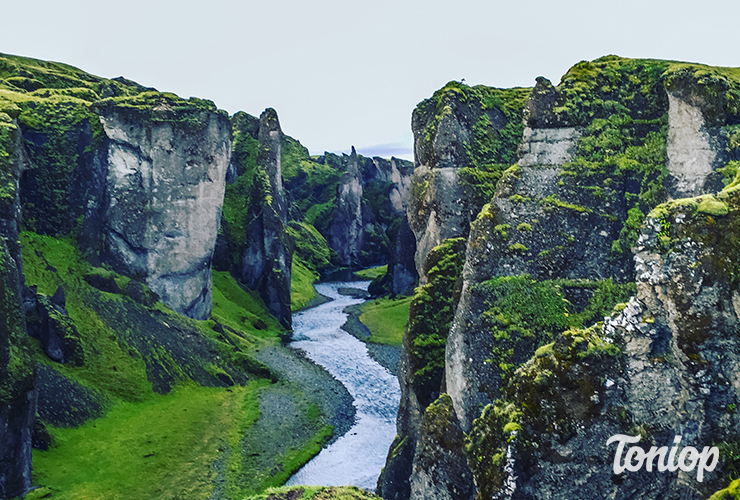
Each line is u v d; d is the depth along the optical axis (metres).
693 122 32.16
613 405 15.73
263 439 50.59
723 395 14.33
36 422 44.69
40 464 41.72
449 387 33.41
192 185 79.69
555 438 16.08
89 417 49.91
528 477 16.27
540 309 31.39
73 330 57.19
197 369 64.88
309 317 111.50
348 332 96.19
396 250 130.12
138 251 75.31
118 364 58.88
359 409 59.94
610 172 33.59
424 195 49.34
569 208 32.94
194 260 80.75
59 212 71.69
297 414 57.38
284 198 171.38
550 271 32.19
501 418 17.50
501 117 47.91
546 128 34.78
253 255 106.69
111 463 43.69
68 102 77.06
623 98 35.56
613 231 32.47
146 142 75.88
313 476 44.53
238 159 123.44
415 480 26.66
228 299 98.81
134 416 52.53
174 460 45.28
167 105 78.44
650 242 15.51
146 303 71.25
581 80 35.97
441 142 45.28
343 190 199.50
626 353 15.76
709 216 14.62
